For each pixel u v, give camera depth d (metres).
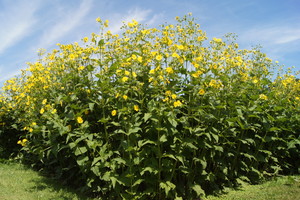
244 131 5.35
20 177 5.52
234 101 5.13
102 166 4.07
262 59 6.44
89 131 4.34
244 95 5.05
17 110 7.09
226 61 5.31
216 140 4.22
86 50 4.73
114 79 4.55
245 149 5.25
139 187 4.27
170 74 4.12
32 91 5.58
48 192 4.61
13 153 7.43
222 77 4.52
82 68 4.47
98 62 4.44
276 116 5.83
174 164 4.05
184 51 4.64
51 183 5.14
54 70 5.56
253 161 5.46
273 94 5.59
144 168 3.96
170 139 4.07
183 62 4.41
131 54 4.38
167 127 3.89
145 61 4.37
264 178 5.64
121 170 4.30
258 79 5.76
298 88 6.74
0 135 7.58
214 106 4.40
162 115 3.84
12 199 4.20
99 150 4.39
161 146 4.00
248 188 5.03
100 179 4.39
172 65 4.47
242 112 5.25
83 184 4.88
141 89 4.24
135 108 3.92
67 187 4.93
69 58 4.83
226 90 4.97
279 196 4.45
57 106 5.00
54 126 4.26
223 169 4.68
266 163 5.78
